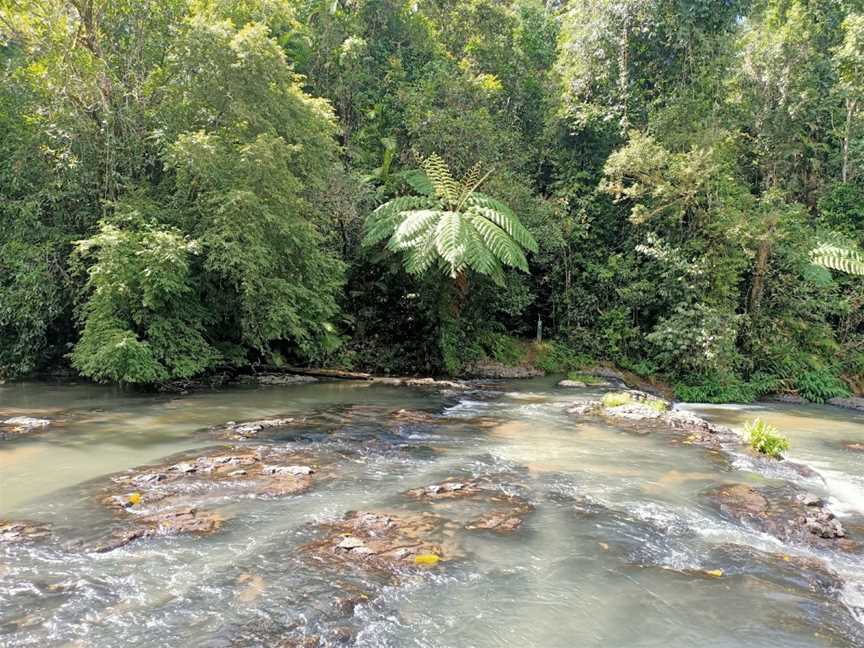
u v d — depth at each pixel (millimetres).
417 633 3354
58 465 6387
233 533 4641
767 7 22453
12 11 12445
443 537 4676
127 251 10438
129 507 5129
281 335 12336
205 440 7539
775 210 15461
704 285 14773
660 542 4738
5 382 12180
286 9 17562
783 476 6773
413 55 20734
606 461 7070
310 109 14047
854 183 17594
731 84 18609
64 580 3820
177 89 12352
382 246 15352
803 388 14695
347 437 7887
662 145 15977
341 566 4105
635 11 17188
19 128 12672
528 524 5008
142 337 11594
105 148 12430
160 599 3611
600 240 17484
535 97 20656
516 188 16250
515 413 10055
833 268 15984
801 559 4531
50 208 12914
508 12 22391
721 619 3615
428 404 10617
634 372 16219
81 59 12406
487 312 17016
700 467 6906
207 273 11773
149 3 12844
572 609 3682
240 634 3248
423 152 16922
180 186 11812
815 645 3369
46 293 11938
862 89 17359
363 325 16016
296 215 12578
